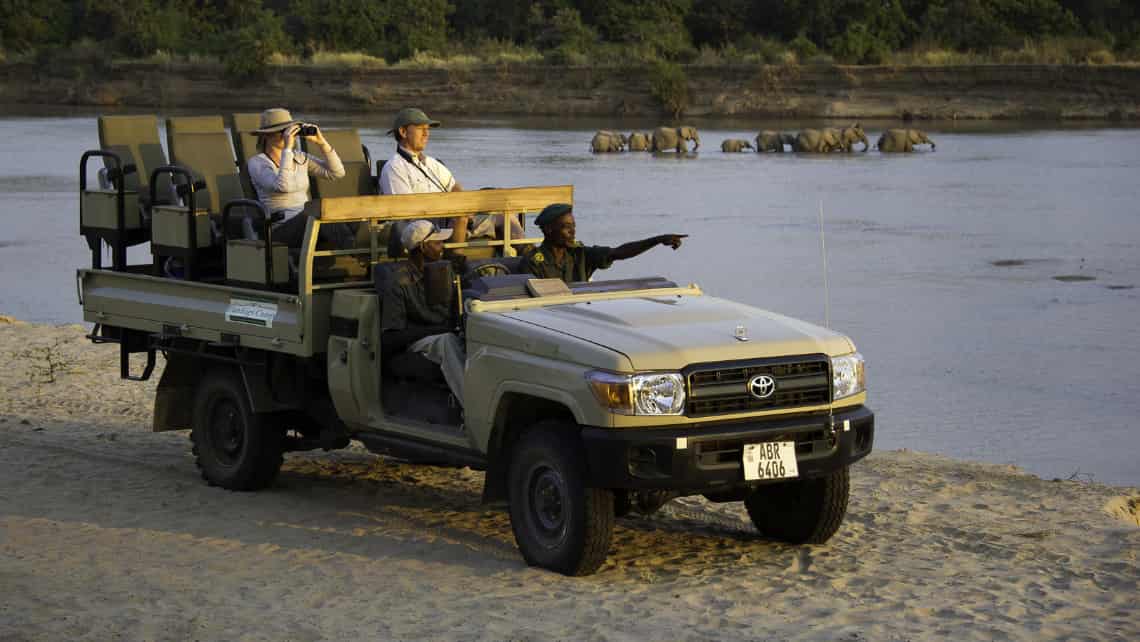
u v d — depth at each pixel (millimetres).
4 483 10047
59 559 8102
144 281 10109
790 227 33438
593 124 70750
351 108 77188
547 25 87625
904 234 32375
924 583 7617
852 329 20688
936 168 49469
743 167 50094
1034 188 42625
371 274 9328
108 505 9430
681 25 86250
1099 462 13141
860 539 8625
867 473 10734
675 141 56750
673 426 7266
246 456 9711
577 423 7449
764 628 6805
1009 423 14727
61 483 10086
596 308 8094
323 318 8953
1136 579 7715
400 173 10125
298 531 8766
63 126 65562
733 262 27688
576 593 7359
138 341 10469
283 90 78062
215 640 6691
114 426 12430
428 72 77438
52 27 89062
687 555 8219
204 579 7703
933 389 16516
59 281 24953
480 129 66188
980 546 8422
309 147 11109
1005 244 30688
